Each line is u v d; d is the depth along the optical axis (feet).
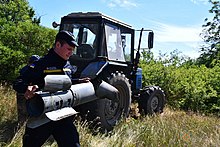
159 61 43.14
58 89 8.86
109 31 20.71
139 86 25.94
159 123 19.90
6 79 28.40
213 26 104.17
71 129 9.84
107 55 20.26
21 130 14.25
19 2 35.40
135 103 29.17
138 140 16.10
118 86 20.47
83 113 18.45
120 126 18.99
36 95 8.47
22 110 15.72
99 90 10.77
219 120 26.23
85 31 20.48
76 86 9.89
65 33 9.43
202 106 39.19
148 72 40.09
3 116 17.75
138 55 24.76
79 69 20.03
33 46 30.96
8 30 30.35
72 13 21.25
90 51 20.07
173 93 39.60
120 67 22.50
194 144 16.03
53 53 9.52
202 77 42.55
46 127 9.41
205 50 101.76
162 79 39.96
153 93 26.25
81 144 14.35
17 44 30.27
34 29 30.86
